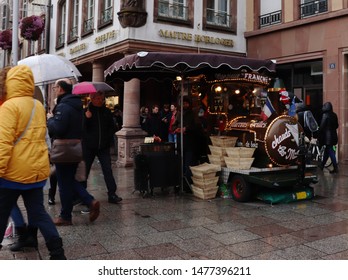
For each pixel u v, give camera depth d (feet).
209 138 26.78
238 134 25.12
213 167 24.12
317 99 43.60
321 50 41.96
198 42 46.14
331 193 25.91
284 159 22.97
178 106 27.71
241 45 50.01
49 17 64.18
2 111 11.40
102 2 48.39
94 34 49.44
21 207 20.97
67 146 16.88
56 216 20.02
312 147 39.93
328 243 15.84
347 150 40.52
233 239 16.34
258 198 23.26
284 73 47.21
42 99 19.43
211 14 48.34
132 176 33.60
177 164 25.32
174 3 44.98
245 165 23.16
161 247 15.37
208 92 27.40
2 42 71.20
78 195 18.24
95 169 37.96
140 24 41.57
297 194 23.35
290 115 24.23
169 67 22.85
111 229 17.70
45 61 19.06
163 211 20.98
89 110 21.93
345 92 40.22
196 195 24.40
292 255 14.51
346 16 39.60
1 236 12.03
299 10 44.42
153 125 43.21
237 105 26.53
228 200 23.63
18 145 11.68
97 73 49.80
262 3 49.19
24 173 11.68
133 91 40.91
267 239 16.34
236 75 25.40
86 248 15.21
